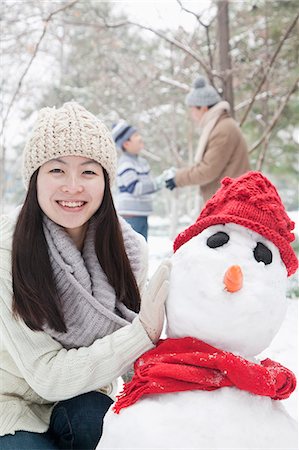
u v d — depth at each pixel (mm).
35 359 1812
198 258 1556
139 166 5793
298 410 2582
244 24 9516
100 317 1883
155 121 11148
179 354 1540
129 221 5723
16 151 12852
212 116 4676
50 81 12297
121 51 11688
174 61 10875
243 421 1443
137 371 1576
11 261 1856
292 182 14734
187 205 14508
